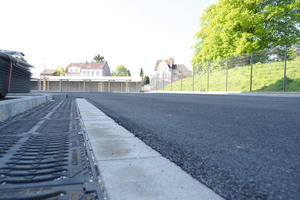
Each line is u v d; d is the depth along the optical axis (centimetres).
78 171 113
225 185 100
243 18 2203
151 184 98
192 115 380
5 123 276
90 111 431
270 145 174
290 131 234
